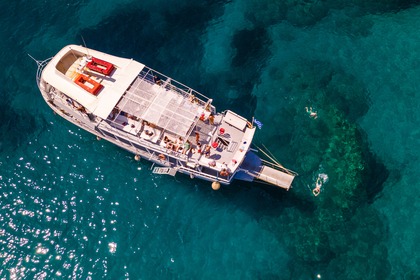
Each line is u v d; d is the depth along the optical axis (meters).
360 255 34.22
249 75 42.03
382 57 43.38
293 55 43.31
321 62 42.97
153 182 36.44
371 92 41.38
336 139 38.69
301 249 34.47
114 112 35.19
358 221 35.50
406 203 36.44
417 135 39.44
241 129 35.44
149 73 40.78
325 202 36.19
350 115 40.09
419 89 41.62
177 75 41.34
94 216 34.69
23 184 35.38
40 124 37.94
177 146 34.09
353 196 36.44
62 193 35.31
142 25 43.78
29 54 41.22
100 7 44.41
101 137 37.06
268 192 36.66
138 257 33.41
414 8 46.25
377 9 46.25
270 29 44.81
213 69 42.12
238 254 34.09
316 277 33.47
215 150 34.69
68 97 35.47
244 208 36.00
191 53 42.81
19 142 36.97
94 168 36.53
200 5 45.84
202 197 36.25
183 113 34.06
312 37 44.47
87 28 42.94
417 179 37.50
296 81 41.75
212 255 33.91
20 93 39.12
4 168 35.81
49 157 36.66
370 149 38.53
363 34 44.75
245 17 45.44
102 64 35.06
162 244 34.06
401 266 33.97
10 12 43.38
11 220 33.94
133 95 34.22
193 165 34.16
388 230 35.25
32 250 32.97
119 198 35.56
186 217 35.34
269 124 39.69
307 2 46.53
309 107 40.28
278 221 35.53
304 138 38.84
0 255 32.59
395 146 38.84
